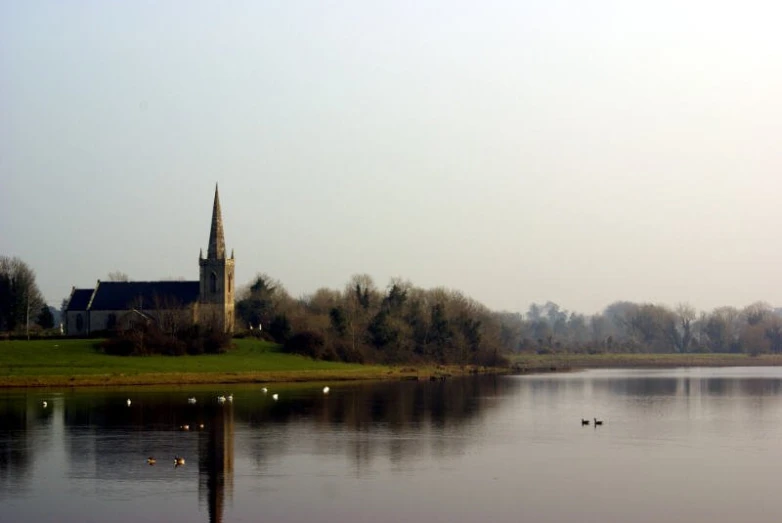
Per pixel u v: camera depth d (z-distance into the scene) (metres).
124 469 77.81
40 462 80.69
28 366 167.00
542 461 82.38
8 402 126.62
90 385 156.88
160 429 101.31
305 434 98.69
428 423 109.00
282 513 63.41
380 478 74.75
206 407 123.94
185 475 75.44
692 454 86.31
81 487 70.94
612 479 74.50
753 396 151.12
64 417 110.81
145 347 190.00
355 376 192.00
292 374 184.88
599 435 99.00
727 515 63.38
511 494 69.12
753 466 80.12
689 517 62.88
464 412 121.75
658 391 163.25
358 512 63.72
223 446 89.88
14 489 70.25
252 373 181.38
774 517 62.97
